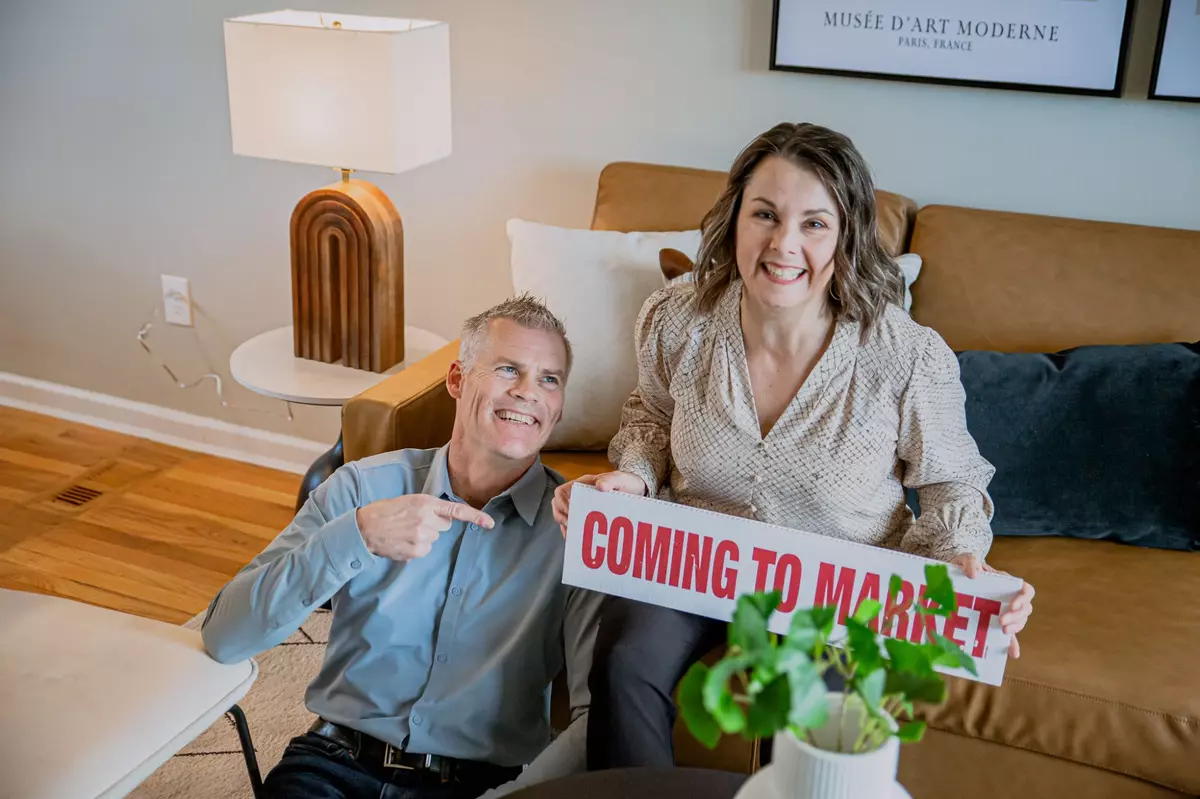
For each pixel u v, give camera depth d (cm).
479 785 159
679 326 173
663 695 155
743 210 159
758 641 87
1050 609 175
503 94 268
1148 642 168
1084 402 194
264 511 296
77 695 149
